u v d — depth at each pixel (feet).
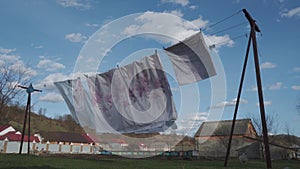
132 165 30.37
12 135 108.58
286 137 111.55
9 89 63.36
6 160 31.19
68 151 103.91
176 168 28.50
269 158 30.07
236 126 104.32
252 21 32.68
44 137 120.98
